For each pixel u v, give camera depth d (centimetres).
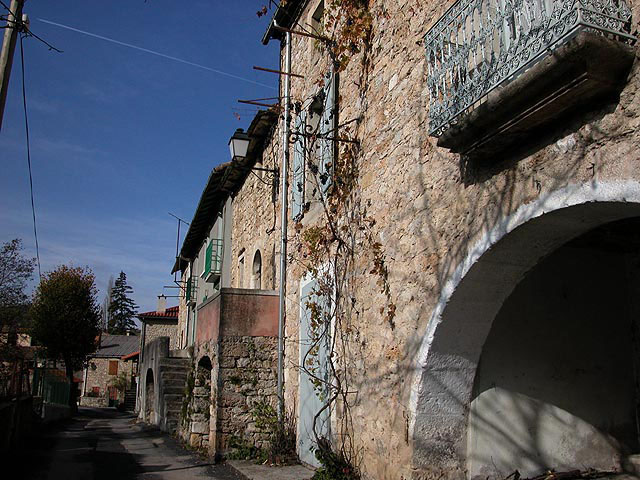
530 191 368
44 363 2645
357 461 581
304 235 755
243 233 1348
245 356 891
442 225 465
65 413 2272
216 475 755
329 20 798
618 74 305
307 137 795
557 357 530
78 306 2688
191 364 1110
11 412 992
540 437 507
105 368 4822
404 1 573
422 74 522
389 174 568
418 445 470
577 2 296
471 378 483
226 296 902
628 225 493
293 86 978
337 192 695
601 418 539
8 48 650
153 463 867
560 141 346
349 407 612
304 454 758
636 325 573
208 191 1631
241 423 869
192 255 2512
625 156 302
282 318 895
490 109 359
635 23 304
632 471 525
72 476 755
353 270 632
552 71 312
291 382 840
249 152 1214
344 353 638
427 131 502
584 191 324
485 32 379
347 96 709
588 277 564
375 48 635
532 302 527
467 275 426
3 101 639
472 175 431
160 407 1502
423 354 470
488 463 483
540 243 397
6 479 712
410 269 509
